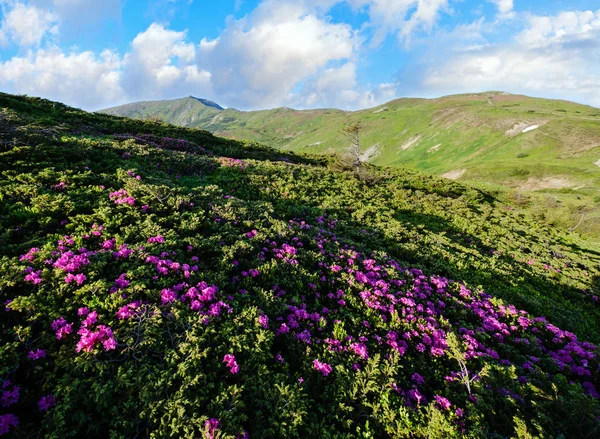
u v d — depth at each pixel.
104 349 5.52
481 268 16.19
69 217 9.62
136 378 5.15
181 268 7.99
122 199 11.26
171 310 6.49
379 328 8.63
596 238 30.81
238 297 7.95
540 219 32.59
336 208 19.86
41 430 4.39
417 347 8.20
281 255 10.55
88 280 6.85
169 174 19.45
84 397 4.82
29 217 9.38
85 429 4.64
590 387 7.94
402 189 31.66
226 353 6.09
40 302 6.07
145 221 10.14
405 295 10.34
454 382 7.22
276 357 6.61
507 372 7.25
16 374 5.10
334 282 10.20
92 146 18.58
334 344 7.40
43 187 11.23
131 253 7.98
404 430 5.59
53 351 5.49
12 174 12.10
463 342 8.41
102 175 13.74
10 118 19.08
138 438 4.60
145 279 7.21
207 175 21.58
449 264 15.76
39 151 14.62
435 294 11.36
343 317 8.60
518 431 5.62
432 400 6.58
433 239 18.94
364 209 21.16
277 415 5.28
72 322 5.94
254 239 10.95
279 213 16.47
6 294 6.16
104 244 8.42
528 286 15.84
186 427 4.58
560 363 8.57
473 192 36.59
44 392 4.91
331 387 6.32
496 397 6.66
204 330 6.36
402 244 16.19
